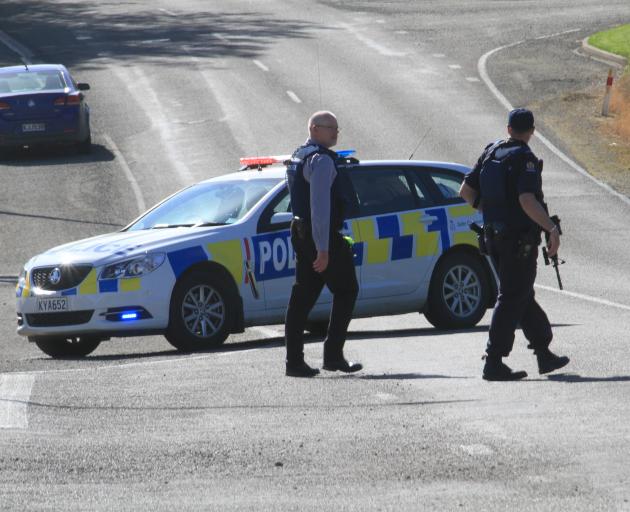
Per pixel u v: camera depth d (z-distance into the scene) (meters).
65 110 106.94
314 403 30.89
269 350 41.06
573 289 61.28
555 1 194.38
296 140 113.00
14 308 60.88
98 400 31.91
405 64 149.38
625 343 39.59
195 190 47.78
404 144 110.19
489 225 32.75
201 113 125.06
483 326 49.22
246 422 28.89
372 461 24.89
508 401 30.20
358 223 46.34
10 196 95.44
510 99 130.25
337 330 35.09
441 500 22.08
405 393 31.73
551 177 100.38
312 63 150.38
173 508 22.03
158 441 27.12
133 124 121.50
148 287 42.97
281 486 23.33
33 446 26.84
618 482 22.83
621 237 79.31
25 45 164.25
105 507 22.19
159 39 167.25
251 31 172.62
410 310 47.88
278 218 45.47
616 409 28.84
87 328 43.28
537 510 21.28
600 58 149.50
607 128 117.50
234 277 44.38
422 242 47.66
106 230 83.94
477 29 171.75
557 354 37.44
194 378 35.25
